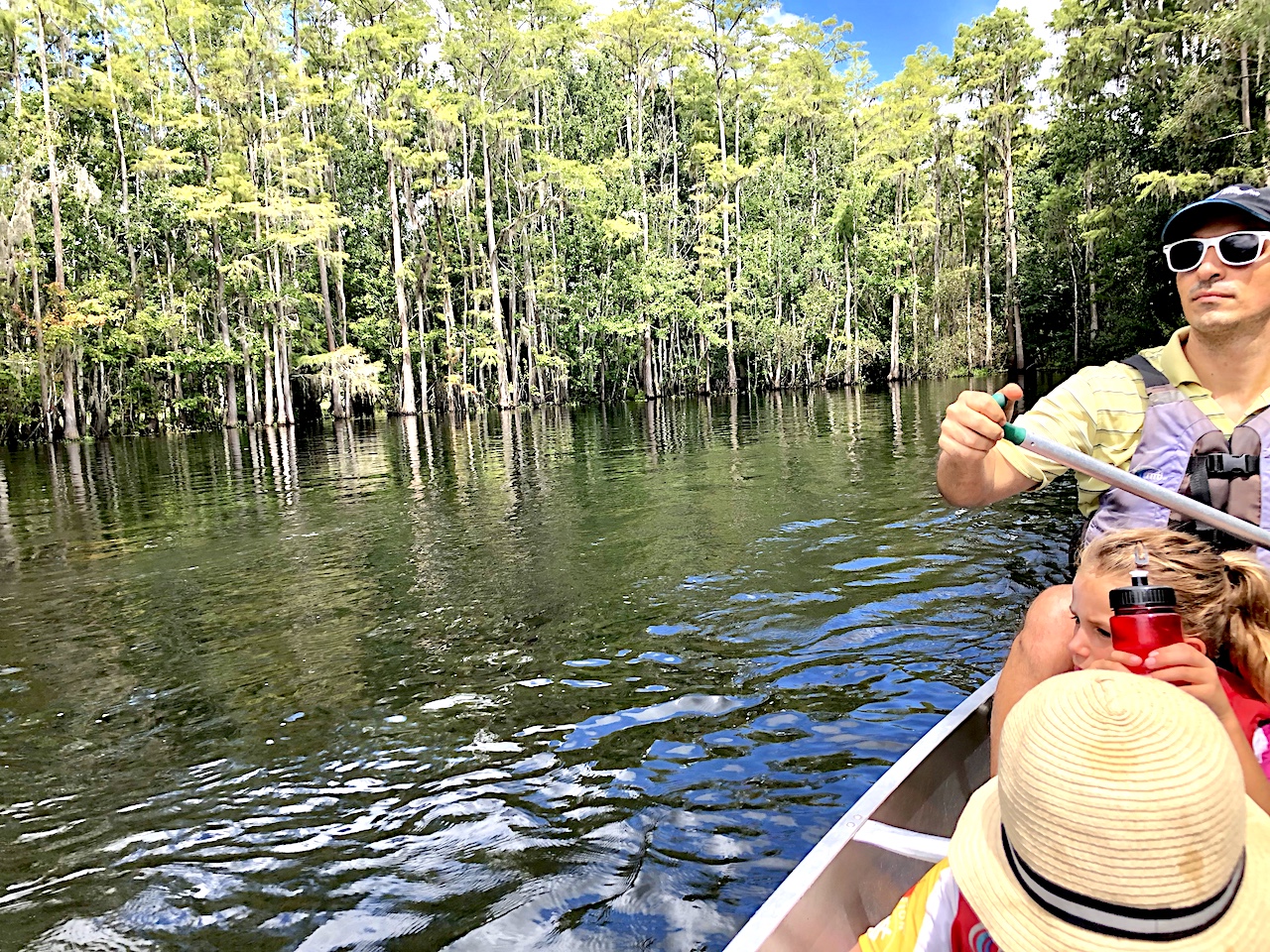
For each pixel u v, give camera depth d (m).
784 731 3.29
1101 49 22.50
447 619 4.98
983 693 2.28
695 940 2.19
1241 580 1.41
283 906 2.43
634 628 4.59
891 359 37.44
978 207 38.69
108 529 8.81
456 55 32.50
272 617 5.26
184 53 28.97
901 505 7.48
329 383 30.89
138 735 3.63
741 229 38.88
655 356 39.91
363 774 3.19
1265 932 0.84
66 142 28.09
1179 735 0.84
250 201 27.56
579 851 2.61
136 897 2.51
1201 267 1.85
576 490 9.73
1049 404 2.13
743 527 6.96
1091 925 0.84
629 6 39.81
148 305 27.03
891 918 1.31
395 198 31.94
